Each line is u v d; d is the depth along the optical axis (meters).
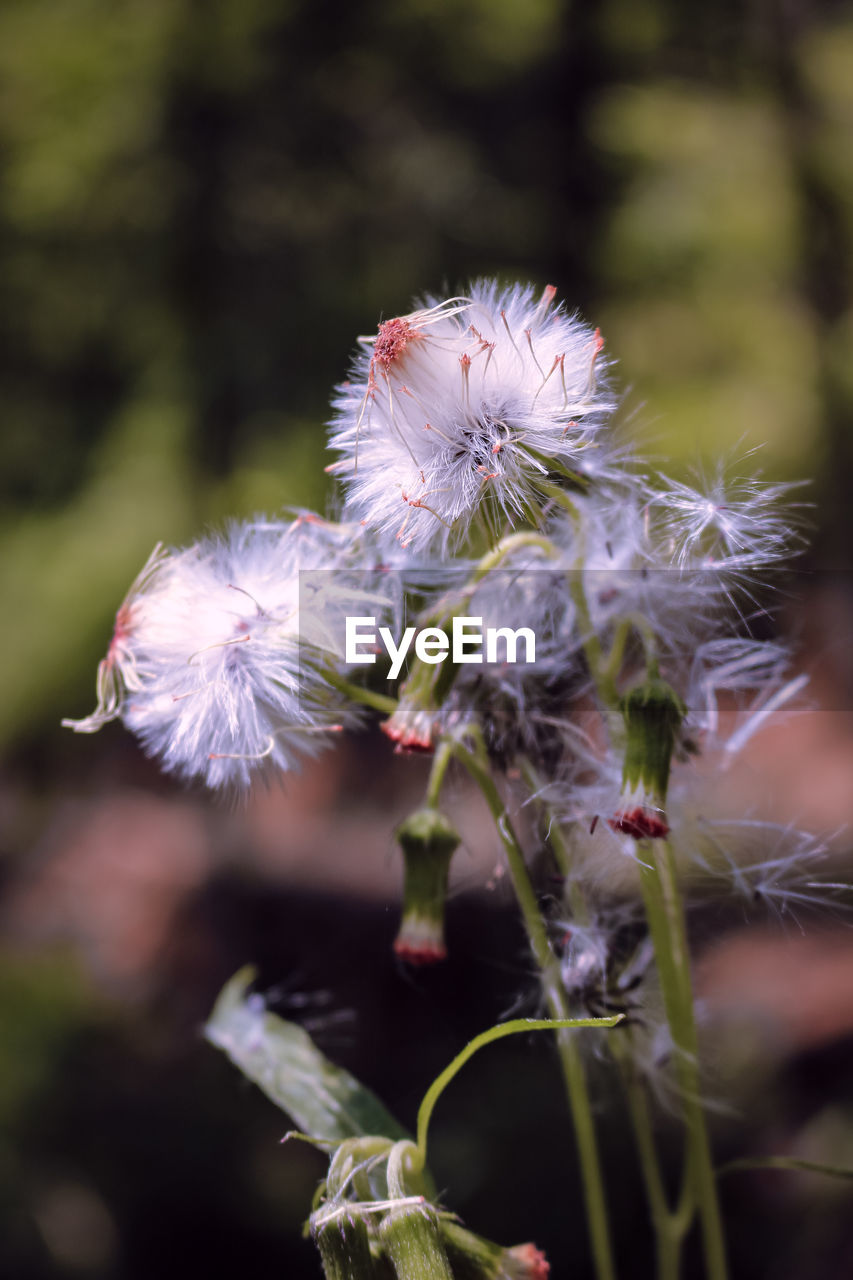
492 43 1.15
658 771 0.17
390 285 1.08
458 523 0.17
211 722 0.17
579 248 1.15
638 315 1.15
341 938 0.76
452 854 0.18
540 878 0.19
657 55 1.19
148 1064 0.67
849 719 0.67
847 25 1.14
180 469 1.06
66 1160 0.58
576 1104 0.19
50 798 1.07
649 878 0.18
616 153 1.17
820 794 0.59
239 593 0.18
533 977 0.19
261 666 0.18
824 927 0.19
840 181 1.11
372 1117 0.20
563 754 0.19
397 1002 0.63
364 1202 0.17
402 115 1.11
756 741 0.20
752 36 1.13
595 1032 0.19
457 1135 0.52
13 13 1.07
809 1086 0.52
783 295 1.14
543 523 0.18
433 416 0.17
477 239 1.11
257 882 0.85
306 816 0.96
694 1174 0.19
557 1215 0.48
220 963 0.80
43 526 1.12
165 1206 0.55
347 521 0.19
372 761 0.96
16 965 0.81
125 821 1.01
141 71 1.04
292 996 0.23
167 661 0.18
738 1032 0.51
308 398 1.05
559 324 0.17
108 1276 0.53
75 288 1.10
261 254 1.08
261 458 1.02
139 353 1.12
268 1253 0.54
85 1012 0.73
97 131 1.04
